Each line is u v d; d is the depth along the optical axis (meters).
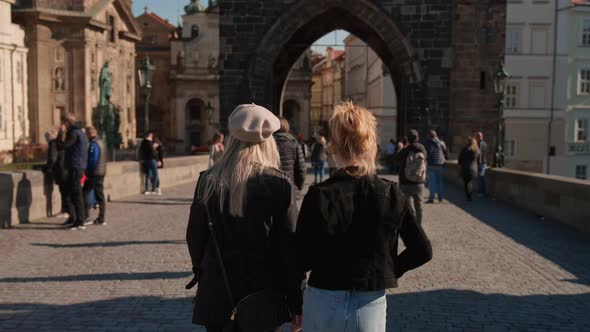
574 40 55.50
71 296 8.41
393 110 64.94
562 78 55.19
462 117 36.47
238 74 34.62
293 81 85.12
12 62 60.50
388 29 33.78
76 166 13.80
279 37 34.34
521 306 8.12
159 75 92.56
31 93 64.38
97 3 68.88
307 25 39.91
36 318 7.46
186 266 10.20
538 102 55.31
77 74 65.81
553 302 8.31
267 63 34.50
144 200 20.47
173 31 92.38
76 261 10.56
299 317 4.46
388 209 3.85
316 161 26.64
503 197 20.72
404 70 33.97
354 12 33.91
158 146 23.30
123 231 13.77
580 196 14.41
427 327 7.27
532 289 8.97
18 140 61.50
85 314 7.62
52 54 65.19
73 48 65.56
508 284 9.25
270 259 4.15
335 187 3.87
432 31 33.66
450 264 10.59
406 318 7.60
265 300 4.08
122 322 7.34
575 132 57.19
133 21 77.31
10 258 10.77
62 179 14.17
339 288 3.80
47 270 9.89
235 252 4.10
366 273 3.79
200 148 76.00
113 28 73.00
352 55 95.00
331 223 3.80
